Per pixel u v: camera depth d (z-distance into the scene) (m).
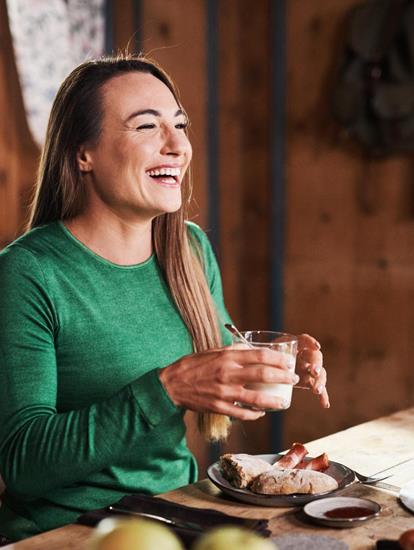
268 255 3.60
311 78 3.35
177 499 1.25
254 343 1.28
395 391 3.23
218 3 3.46
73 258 1.51
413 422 1.69
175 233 1.62
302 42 3.36
